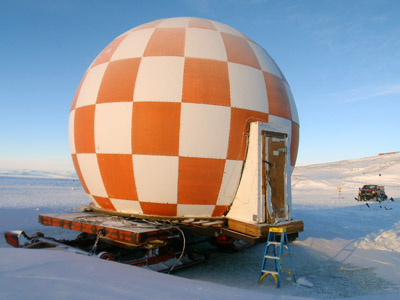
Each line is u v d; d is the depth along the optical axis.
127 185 5.44
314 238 8.55
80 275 3.19
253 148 5.36
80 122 5.94
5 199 16.41
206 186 5.33
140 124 5.20
